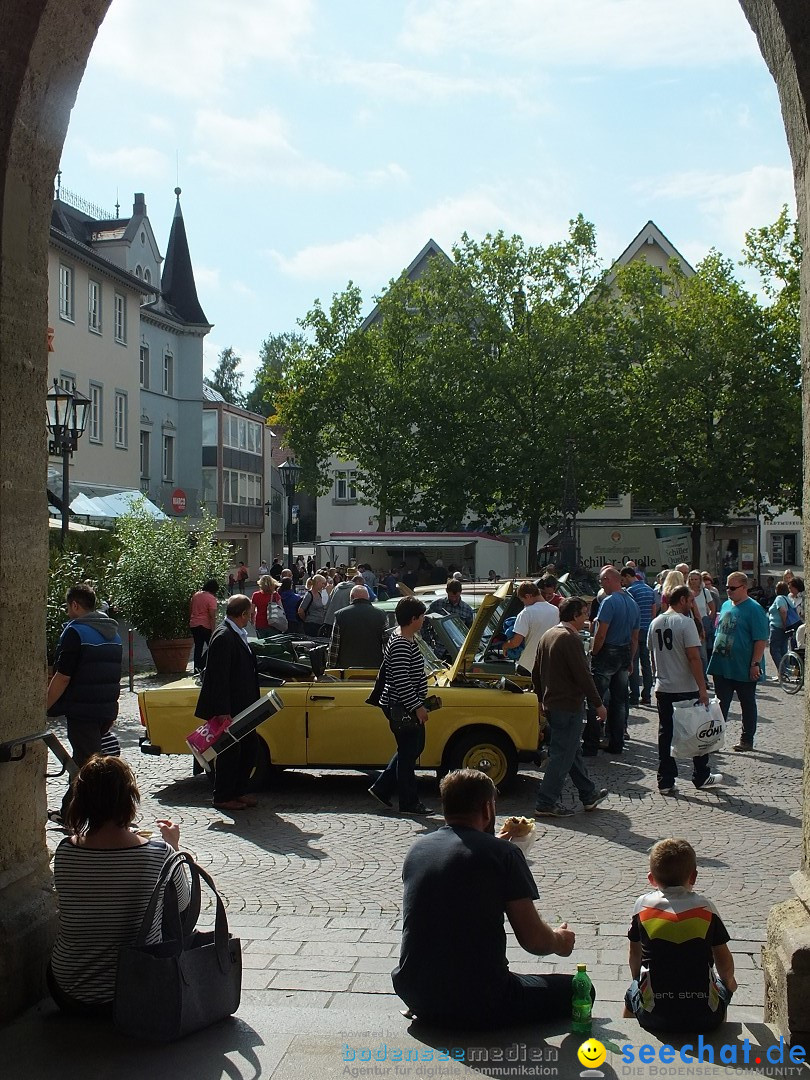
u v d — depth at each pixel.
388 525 60.88
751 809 9.55
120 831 4.50
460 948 4.35
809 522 4.59
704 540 47.62
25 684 4.98
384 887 7.20
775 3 4.29
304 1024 4.59
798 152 4.60
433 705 9.69
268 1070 4.12
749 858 7.85
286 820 9.27
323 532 62.41
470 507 47.38
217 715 9.45
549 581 14.78
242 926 6.34
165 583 19.61
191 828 8.97
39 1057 4.24
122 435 44.91
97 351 42.31
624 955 5.81
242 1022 4.62
